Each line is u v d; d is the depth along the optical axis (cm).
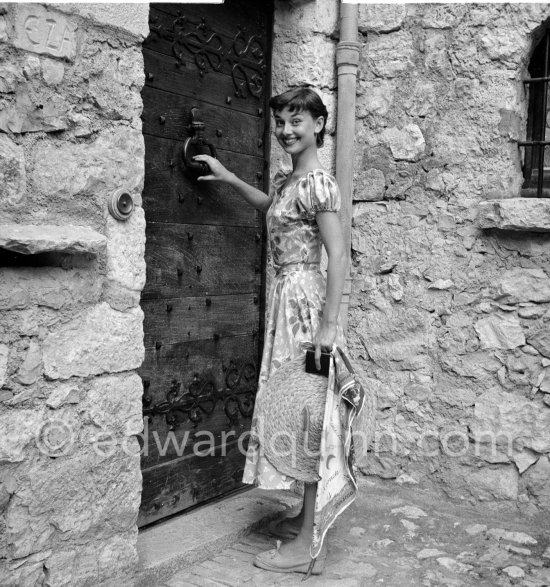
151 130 279
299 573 271
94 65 222
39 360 210
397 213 361
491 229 336
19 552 209
